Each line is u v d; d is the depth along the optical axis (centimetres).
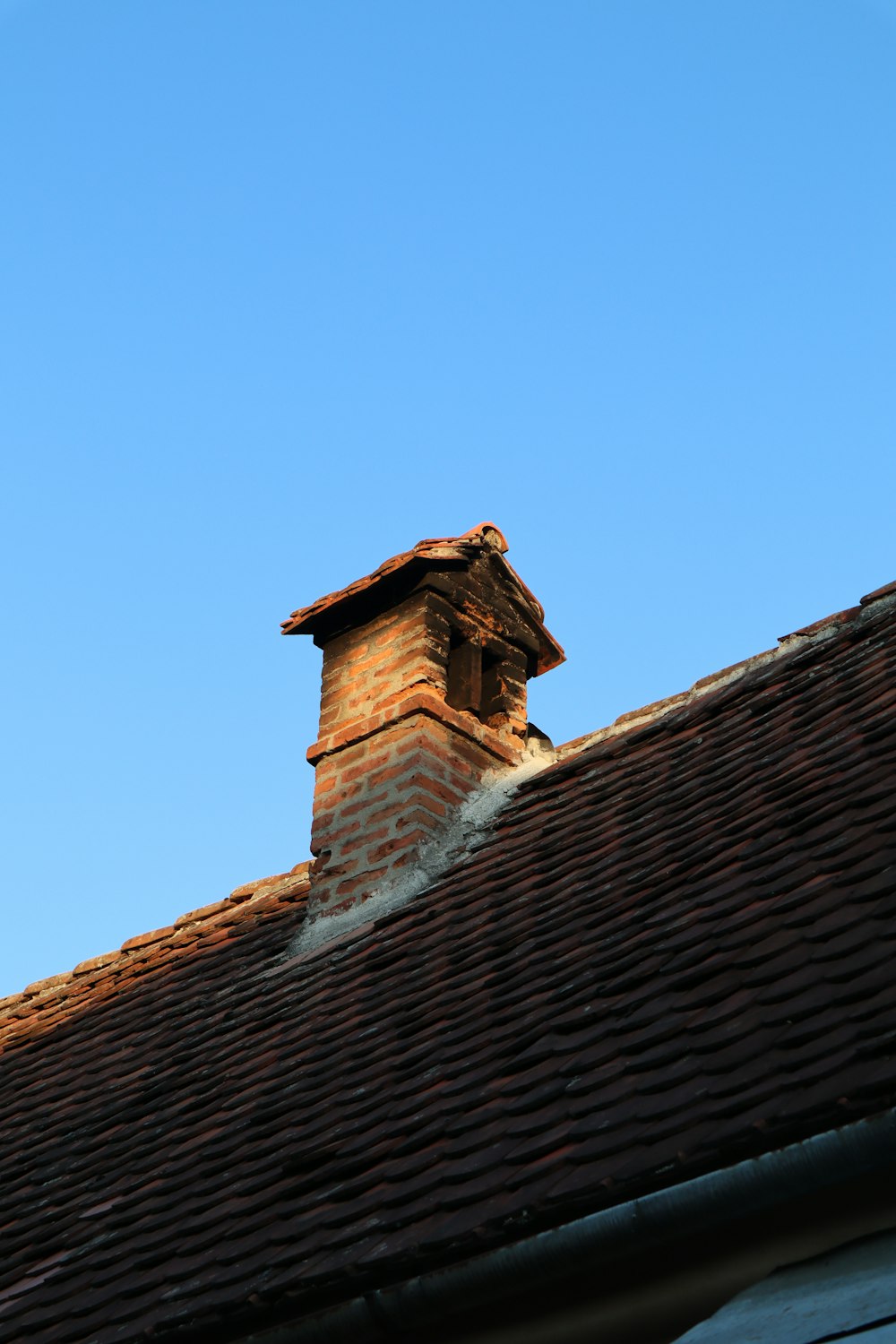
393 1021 732
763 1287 425
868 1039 445
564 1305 481
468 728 988
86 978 1173
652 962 600
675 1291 458
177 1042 912
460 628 1039
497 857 877
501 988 684
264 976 937
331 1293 521
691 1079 490
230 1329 550
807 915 550
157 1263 620
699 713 897
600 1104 512
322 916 953
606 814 837
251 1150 682
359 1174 588
